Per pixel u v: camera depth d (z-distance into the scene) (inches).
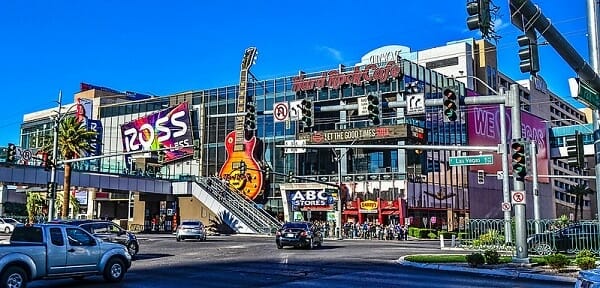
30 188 2999.5
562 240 975.0
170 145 2876.5
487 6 433.4
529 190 2945.4
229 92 2775.6
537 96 4424.2
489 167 2706.7
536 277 689.6
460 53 3417.8
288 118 919.7
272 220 2279.8
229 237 1884.8
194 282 622.2
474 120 2603.3
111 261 618.2
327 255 1018.7
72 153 1962.4
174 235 2107.5
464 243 1290.6
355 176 2363.4
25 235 562.6
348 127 2385.6
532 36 530.0
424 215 2309.3
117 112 3184.1
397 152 2295.8
